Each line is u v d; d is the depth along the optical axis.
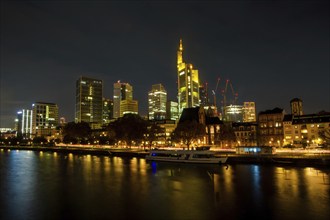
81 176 80.06
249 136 182.25
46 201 52.16
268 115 170.12
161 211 45.12
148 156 123.12
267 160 94.81
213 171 84.88
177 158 113.06
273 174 75.12
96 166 104.38
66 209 47.00
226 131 173.88
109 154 159.62
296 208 45.16
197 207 47.00
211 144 190.62
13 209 47.28
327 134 144.12
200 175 78.62
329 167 83.31
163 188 62.09
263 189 58.25
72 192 59.28
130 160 126.62
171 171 87.69
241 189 59.06
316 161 85.88
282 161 92.06
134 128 176.00
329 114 157.12
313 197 51.22
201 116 199.62
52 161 127.50
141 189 61.41
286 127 163.62
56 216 43.50
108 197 54.56
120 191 59.69
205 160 104.88
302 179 67.25
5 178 78.12
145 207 47.47
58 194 57.62
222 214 43.12
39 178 77.62
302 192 54.91
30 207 48.38
